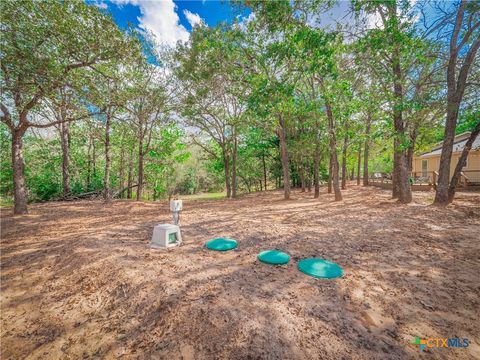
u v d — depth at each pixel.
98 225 6.69
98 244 4.67
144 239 5.22
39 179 14.82
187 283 3.07
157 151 17.17
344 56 9.34
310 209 9.02
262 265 3.73
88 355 2.13
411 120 8.34
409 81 9.11
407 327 2.28
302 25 7.26
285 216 7.73
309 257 4.06
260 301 2.66
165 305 2.62
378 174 26.89
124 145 17.31
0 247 4.82
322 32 6.32
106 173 12.31
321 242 4.86
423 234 5.22
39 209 9.40
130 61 7.58
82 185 15.91
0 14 4.85
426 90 9.20
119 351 2.13
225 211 9.28
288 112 10.62
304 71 7.10
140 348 2.13
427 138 11.59
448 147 8.30
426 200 9.68
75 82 6.38
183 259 3.96
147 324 2.43
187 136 19.53
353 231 5.63
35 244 4.98
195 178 32.66
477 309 2.55
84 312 2.78
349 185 22.83
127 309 2.71
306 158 16.62
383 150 9.66
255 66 10.08
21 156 8.17
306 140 13.04
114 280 3.27
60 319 2.69
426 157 19.12
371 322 2.35
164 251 4.38
